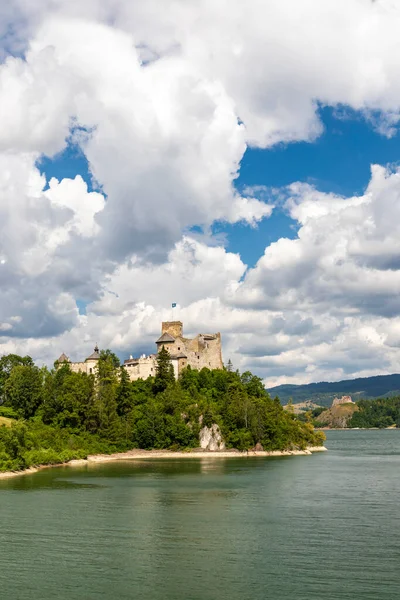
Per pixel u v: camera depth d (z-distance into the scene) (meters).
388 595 46.34
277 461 158.88
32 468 128.62
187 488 99.69
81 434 166.00
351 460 165.88
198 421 181.25
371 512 77.25
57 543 61.19
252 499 87.69
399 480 112.38
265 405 194.62
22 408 176.38
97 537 63.62
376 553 57.09
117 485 103.19
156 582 49.59
